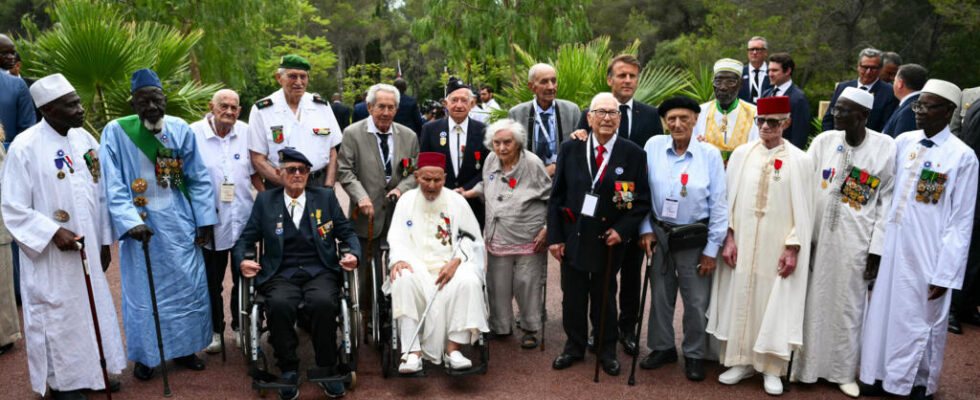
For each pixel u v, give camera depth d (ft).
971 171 13.21
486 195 16.78
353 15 172.35
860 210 14.02
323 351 14.25
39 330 13.46
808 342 14.46
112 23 25.03
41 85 13.05
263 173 16.99
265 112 17.13
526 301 16.57
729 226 14.56
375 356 16.49
